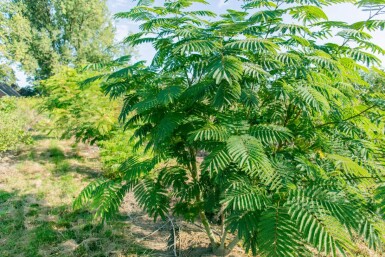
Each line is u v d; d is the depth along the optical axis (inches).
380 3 76.8
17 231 142.4
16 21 838.5
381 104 80.0
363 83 87.4
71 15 956.0
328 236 54.7
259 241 58.7
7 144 252.7
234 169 81.0
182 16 99.3
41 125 315.6
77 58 1011.3
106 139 263.6
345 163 71.9
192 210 107.0
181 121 85.7
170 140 96.2
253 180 80.5
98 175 224.8
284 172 72.4
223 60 70.6
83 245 129.0
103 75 103.4
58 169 235.8
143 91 91.9
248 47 67.8
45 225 147.3
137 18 96.6
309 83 80.7
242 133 75.7
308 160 87.6
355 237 138.9
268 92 86.9
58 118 274.7
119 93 98.1
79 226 142.6
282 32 77.4
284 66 83.2
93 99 264.7
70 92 276.8
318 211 60.3
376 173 82.1
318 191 67.9
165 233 146.5
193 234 142.5
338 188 74.1
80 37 979.9
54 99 283.1
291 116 96.1
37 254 123.9
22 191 190.5
